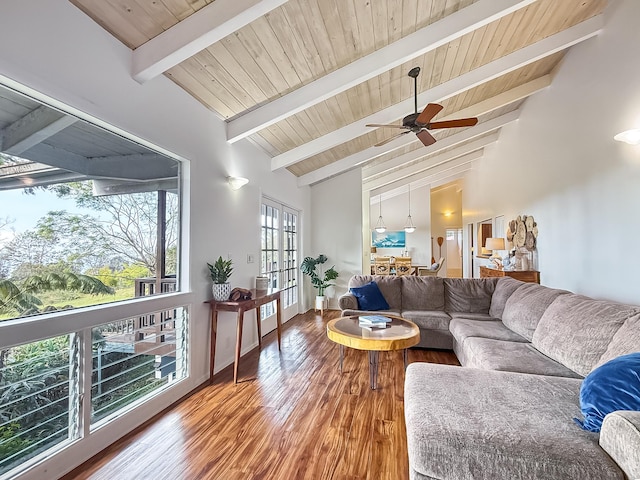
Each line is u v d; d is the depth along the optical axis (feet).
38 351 5.54
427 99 13.30
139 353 7.75
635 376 4.31
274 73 9.70
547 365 7.22
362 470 5.79
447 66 12.10
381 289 14.61
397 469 5.82
